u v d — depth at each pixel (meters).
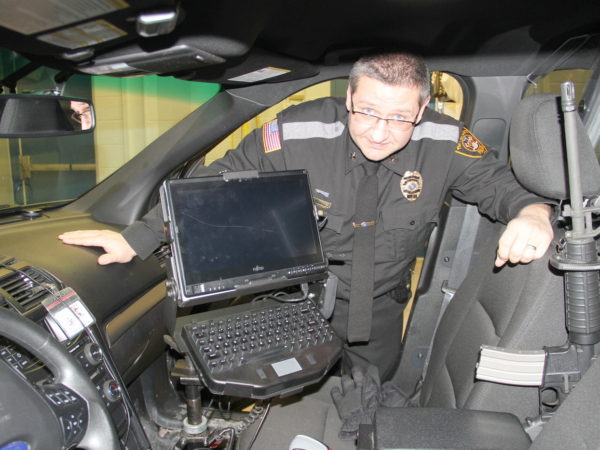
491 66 1.76
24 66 1.29
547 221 1.31
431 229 1.82
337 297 1.85
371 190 1.65
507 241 1.26
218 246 1.20
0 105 1.04
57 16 0.84
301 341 1.21
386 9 1.42
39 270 1.28
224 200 1.23
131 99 2.82
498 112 1.85
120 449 1.05
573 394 0.99
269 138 1.71
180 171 1.91
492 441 1.04
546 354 1.14
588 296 1.10
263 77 1.64
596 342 1.13
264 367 1.13
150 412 1.85
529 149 1.30
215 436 1.45
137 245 1.43
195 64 1.19
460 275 1.98
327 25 1.48
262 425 1.50
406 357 2.07
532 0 1.41
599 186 1.24
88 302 1.32
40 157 2.35
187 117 1.81
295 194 1.33
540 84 1.77
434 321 2.03
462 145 1.71
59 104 1.14
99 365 1.21
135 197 1.78
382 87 1.30
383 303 1.94
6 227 1.58
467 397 1.34
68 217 1.75
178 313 1.46
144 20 0.85
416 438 1.04
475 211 1.91
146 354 1.61
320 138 1.69
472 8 1.43
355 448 1.42
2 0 0.76
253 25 1.16
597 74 1.48
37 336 0.97
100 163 2.67
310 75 1.77
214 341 1.16
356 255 1.67
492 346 1.19
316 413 1.57
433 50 1.70
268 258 1.25
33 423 0.92
